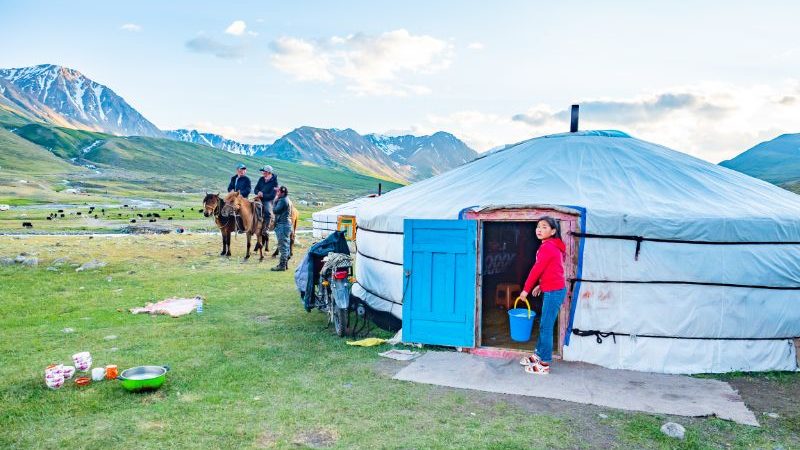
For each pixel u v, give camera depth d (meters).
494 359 5.84
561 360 5.89
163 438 3.80
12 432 3.86
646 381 5.26
